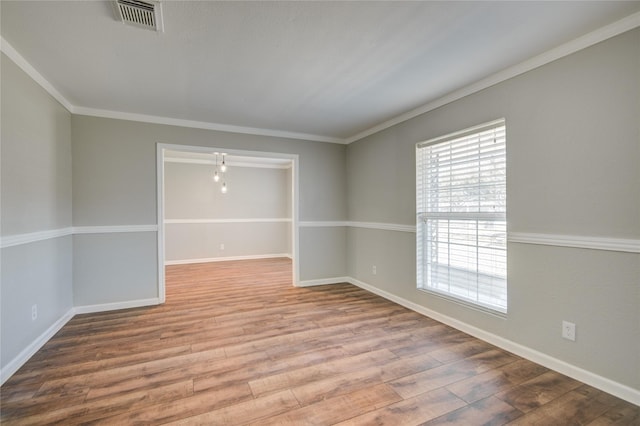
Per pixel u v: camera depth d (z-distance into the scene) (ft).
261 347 8.30
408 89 9.33
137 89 9.37
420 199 11.22
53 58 7.42
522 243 7.69
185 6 5.53
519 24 6.07
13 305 7.02
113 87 9.23
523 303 7.66
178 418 5.47
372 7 5.59
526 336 7.60
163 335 9.12
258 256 24.30
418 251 11.22
